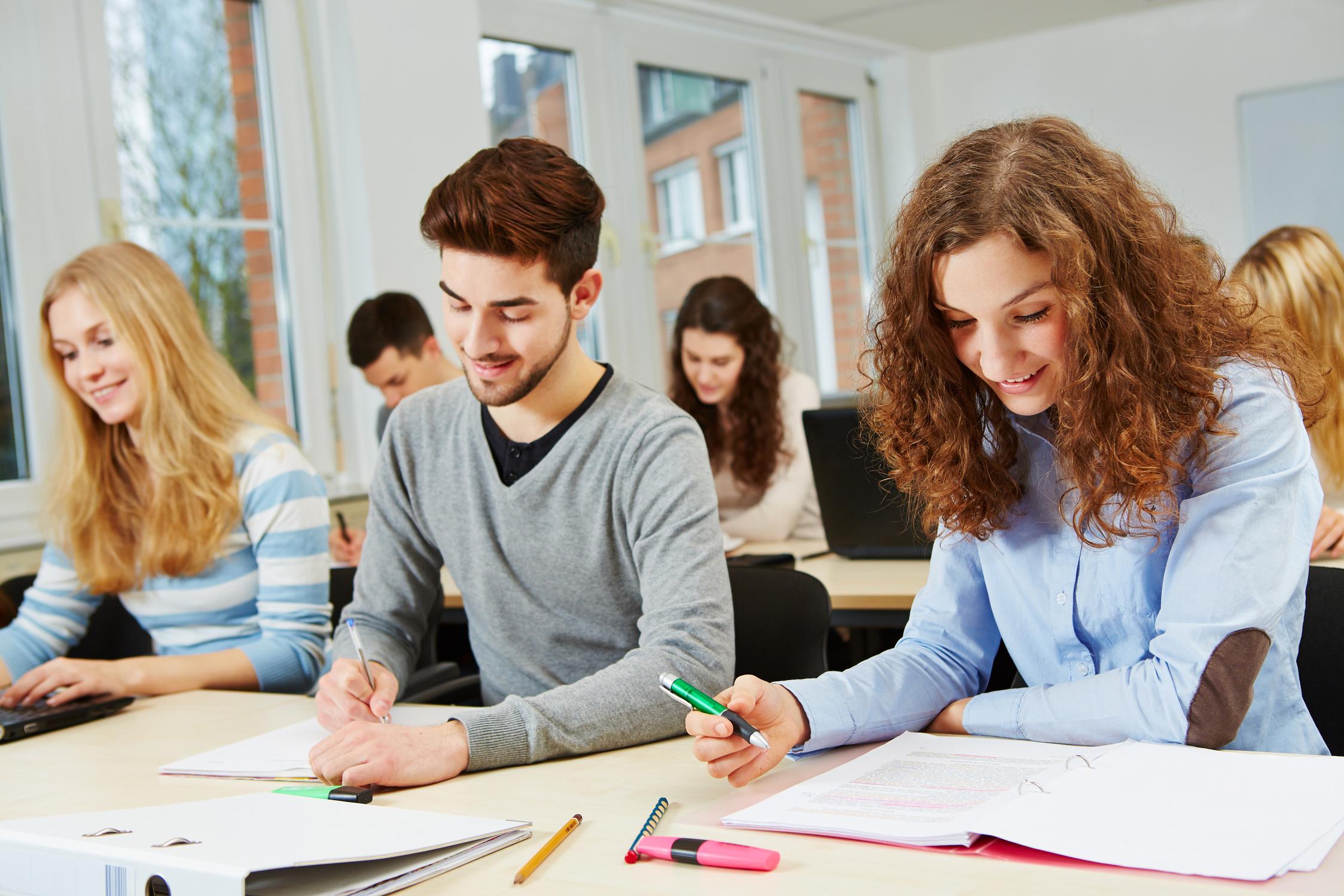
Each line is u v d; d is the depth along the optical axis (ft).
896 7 14.89
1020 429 3.57
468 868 2.60
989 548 3.76
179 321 5.49
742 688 3.19
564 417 4.37
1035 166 3.01
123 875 2.44
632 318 13.35
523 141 4.00
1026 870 2.37
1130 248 3.02
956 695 3.71
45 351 5.50
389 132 10.39
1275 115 15.21
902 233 3.22
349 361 10.22
